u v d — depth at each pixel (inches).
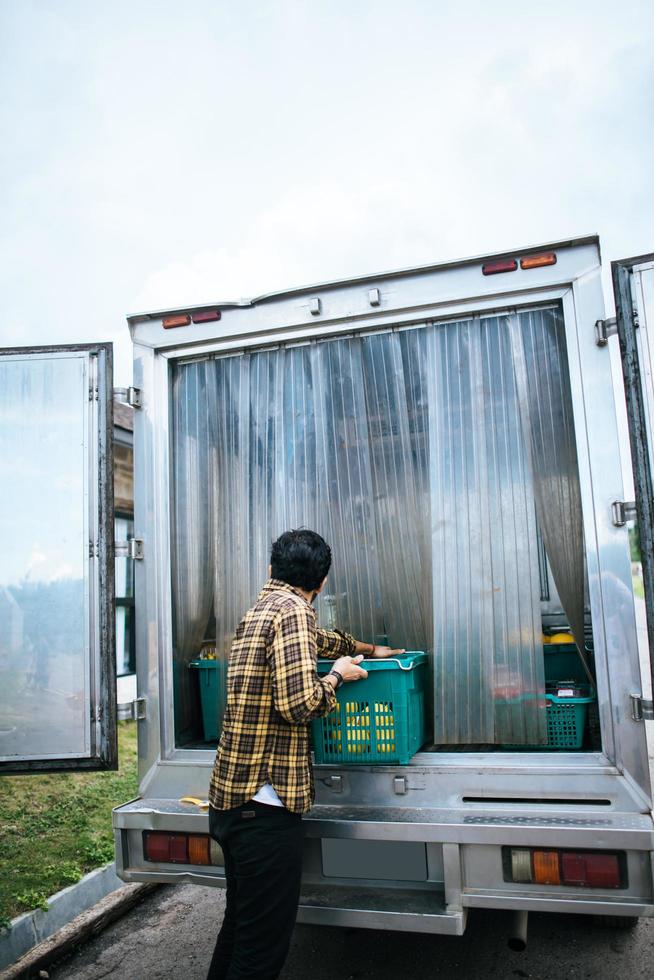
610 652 98.0
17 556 118.2
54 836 157.1
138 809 107.9
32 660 116.3
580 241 105.0
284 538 102.0
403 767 103.6
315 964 123.2
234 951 89.9
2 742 115.3
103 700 114.3
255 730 92.0
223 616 119.5
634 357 98.9
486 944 126.9
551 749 105.6
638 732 96.0
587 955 121.1
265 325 119.0
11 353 122.0
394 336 115.2
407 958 123.6
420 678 110.7
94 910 137.6
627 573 98.0
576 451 103.3
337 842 102.5
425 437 113.2
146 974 121.2
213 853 103.2
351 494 116.0
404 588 113.6
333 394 117.8
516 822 94.1
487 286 109.0
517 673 105.3
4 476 119.9
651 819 93.4
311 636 93.3
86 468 118.6
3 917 122.9
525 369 108.7
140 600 118.8
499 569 107.0
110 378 120.2
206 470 122.5
